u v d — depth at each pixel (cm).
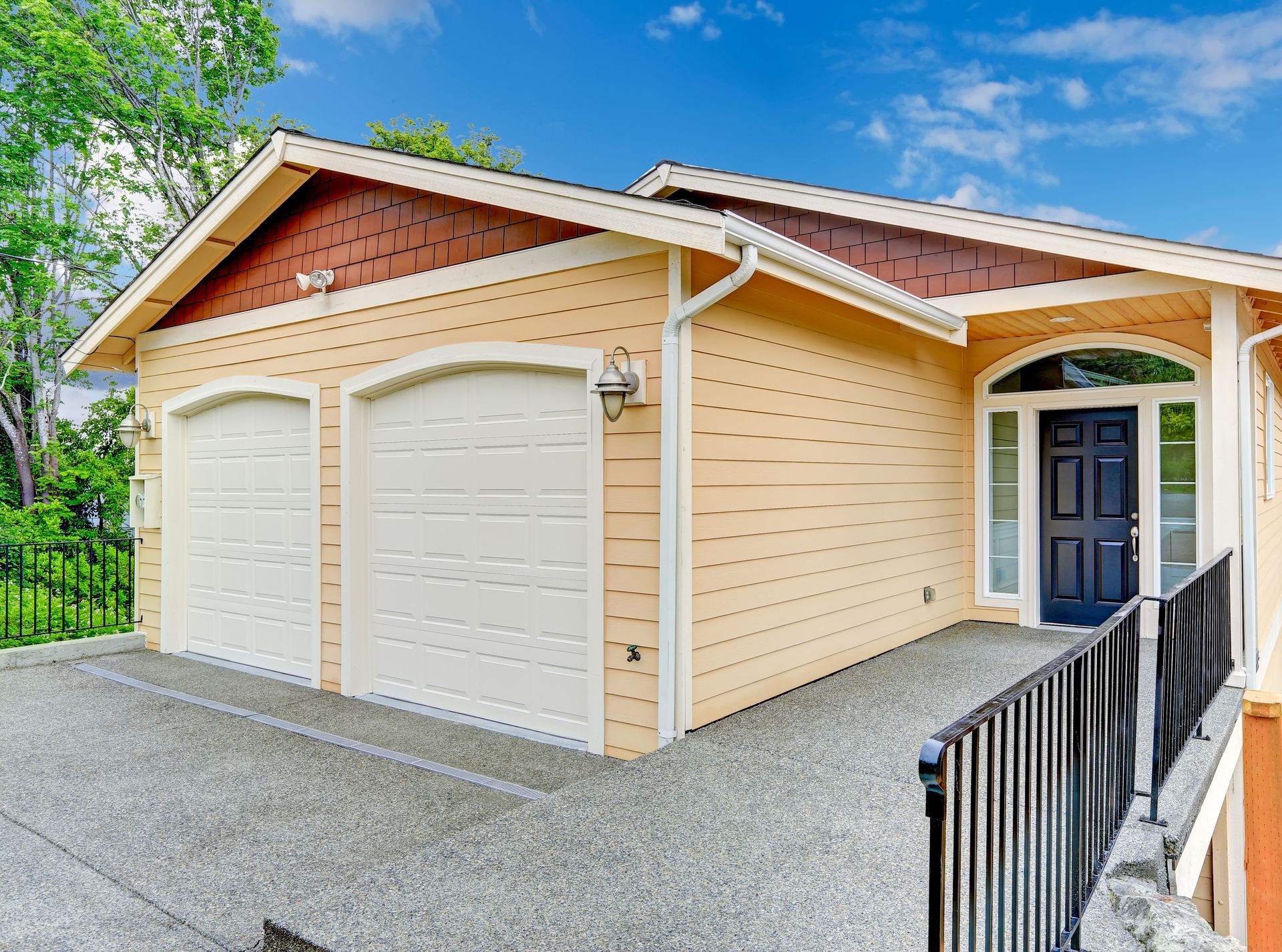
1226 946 219
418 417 540
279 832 346
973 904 161
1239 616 504
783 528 485
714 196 746
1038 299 574
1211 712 427
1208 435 629
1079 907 219
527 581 478
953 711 449
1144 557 659
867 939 224
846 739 401
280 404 634
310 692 579
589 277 444
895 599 619
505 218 484
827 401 530
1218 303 504
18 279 1533
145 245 1630
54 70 1385
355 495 566
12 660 660
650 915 237
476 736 471
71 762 434
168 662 683
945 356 705
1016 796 181
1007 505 730
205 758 439
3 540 1345
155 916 279
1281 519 830
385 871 266
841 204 620
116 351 779
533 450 477
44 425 1628
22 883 302
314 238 602
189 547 725
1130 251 502
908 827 299
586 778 377
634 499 422
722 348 435
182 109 1516
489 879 260
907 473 639
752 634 458
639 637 420
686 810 315
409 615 544
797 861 271
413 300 532
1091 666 239
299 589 615
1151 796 295
